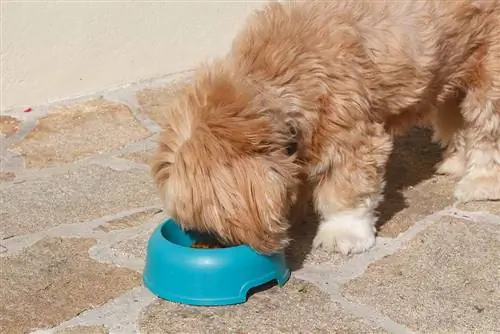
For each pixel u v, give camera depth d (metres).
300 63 4.19
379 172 4.57
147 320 3.99
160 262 4.14
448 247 4.63
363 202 4.58
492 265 4.43
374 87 4.46
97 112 6.81
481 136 5.24
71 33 6.95
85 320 4.02
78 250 4.70
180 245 4.25
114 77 7.29
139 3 7.27
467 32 4.91
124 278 4.38
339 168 4.43
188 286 4.07
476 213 5.09
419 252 4.59
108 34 7.16
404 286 4.25
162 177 3.96
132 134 6.48
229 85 3.96
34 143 6.32
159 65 7.54
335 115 4.27
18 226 5.03
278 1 4.71
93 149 6.23
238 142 3.79
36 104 6.90
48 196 5.45
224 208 3.78
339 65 4.26
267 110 3.96
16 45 6.70
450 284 4.26
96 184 5.62
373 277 4.35
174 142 3.91
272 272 4.18
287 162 3.96
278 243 4.05
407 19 4.62
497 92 5.08
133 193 5.47
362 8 4.54
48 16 6.80
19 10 6.64
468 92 5.18
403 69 4.57
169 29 7.52
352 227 4.62
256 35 4.31
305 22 4.37
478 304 4.07
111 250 4.69
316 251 4.63
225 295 4.06
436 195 5.37
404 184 5.55
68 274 4.44
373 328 3.89
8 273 4.45
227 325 3.93
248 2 7.92
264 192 3.81
